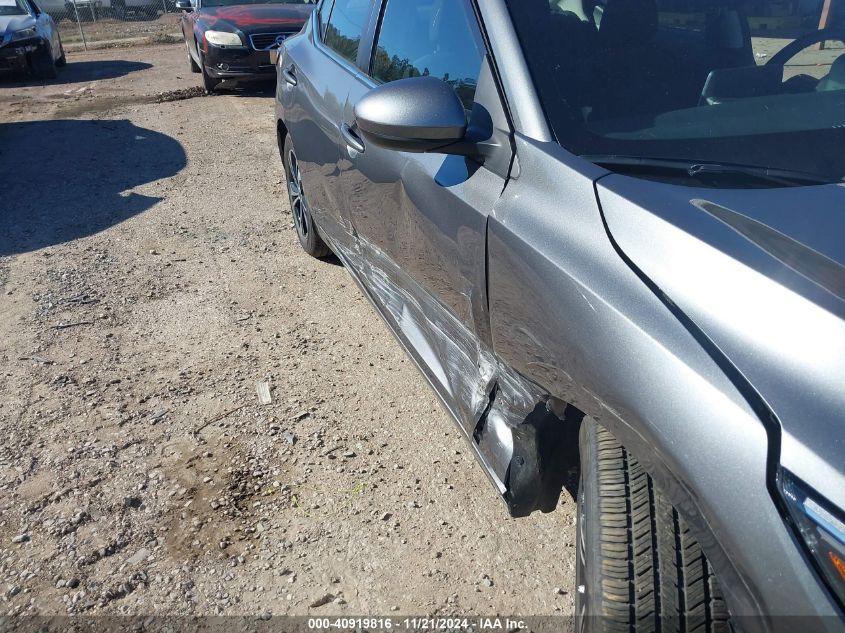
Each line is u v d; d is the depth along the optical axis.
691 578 1.54
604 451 1.73
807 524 1.18
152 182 6.70
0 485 2.90
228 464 3.00
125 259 5.03
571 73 2.14
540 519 2.71
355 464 2.99
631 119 2.08
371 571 2.49
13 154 7.76
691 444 1.37
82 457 3.05
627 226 1.67
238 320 4.16
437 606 2.36
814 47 2.39
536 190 1.94
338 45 3.80
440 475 2.92
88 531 2.67
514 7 2.24
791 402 1.28
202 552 2.57
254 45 9.97
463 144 2.11
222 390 3.50
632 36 2.24
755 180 1.86
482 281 2.12
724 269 1.48
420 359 2.75
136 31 21.48
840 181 1.90
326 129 3.57
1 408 3.39
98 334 4.04
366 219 3.15
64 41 19.44
